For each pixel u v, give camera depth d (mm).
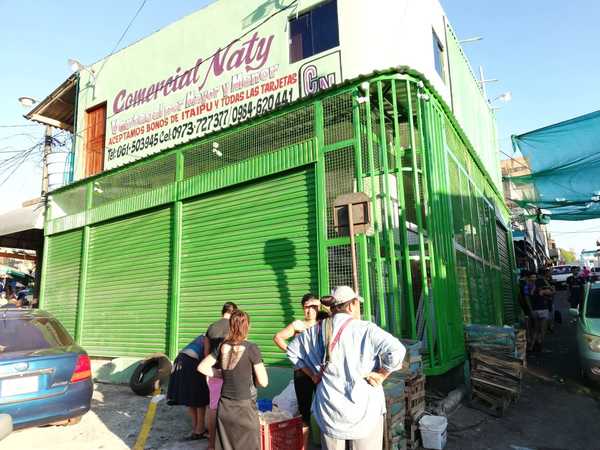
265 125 8078
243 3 9898
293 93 8656
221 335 5117
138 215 10273
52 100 14719
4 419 3707
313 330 3377
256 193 8023
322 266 6770
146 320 9406
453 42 11086
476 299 9430
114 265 10578
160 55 11492
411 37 8133
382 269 6527
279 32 9117
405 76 6938
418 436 5148
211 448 4910
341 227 5844
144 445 5195
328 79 8203
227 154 8656
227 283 8094
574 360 9352
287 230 7434
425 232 7176
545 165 13203
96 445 5199
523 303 11438
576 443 5062
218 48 10188
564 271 30516
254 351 3961
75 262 11734
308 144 7371
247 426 3773
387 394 4520
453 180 8461
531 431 5457
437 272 6711
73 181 12992
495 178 16062
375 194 6609
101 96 12945
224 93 9820
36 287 16297
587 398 6738
